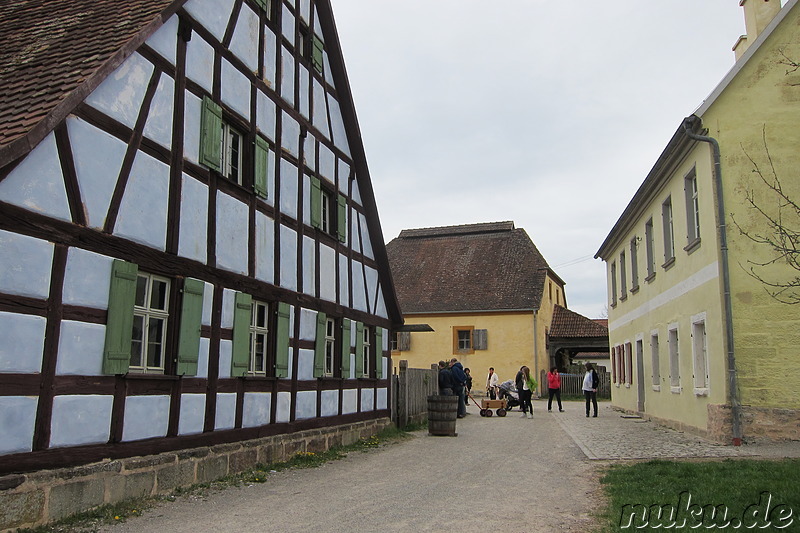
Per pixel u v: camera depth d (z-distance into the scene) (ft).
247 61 34.99
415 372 64.03
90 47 25.16
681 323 50.57
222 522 22.62
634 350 70.18
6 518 19.65
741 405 40.52
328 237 44.57
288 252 38.52
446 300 119.85
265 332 35.96
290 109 39.96
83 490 22.53
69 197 22.36
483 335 115.65
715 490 25.49
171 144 27.86
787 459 34.04
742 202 42.01
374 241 53.21
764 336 40.63
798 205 41.32
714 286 42.63
